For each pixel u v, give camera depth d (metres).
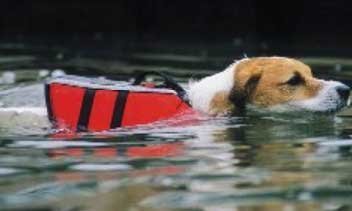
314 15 39.44
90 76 23.25
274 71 15.25
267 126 14.12
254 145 12.34
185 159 11.32
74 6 45.88
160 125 14.25
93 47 35.12
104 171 10.59
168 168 10.72
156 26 44.12
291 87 15.11
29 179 10.20
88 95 14.44
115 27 45.22
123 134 13.55
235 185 9.72
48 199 9.16
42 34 43.94
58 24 45.97
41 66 26.55
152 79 22.17
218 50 32.59
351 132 13.52
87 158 11.52
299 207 8.74
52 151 12.13
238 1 41.69
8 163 11.23
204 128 13.95
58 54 31.39
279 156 11.46
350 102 16.91
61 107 14.55
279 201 8.98
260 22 40.97
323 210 8.61
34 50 33.34
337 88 15.09
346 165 10.77
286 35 39.81
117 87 14.59
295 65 15.44
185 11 43.50
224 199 9.08
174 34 42.69
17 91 19.41
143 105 14.41
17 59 29.14
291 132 13.52
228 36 40.47
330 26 38.97
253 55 29.78
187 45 35.72
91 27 45.62
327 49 32.44
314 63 26.67
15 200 9.14
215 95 15.18
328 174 10.23
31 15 46.09
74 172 10.56
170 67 25.88
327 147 12.13
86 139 13.16
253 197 9.16
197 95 15.25
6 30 45.66
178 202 8.99
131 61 28.33
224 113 15.09
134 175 10.32
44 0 46.09
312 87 15.13
